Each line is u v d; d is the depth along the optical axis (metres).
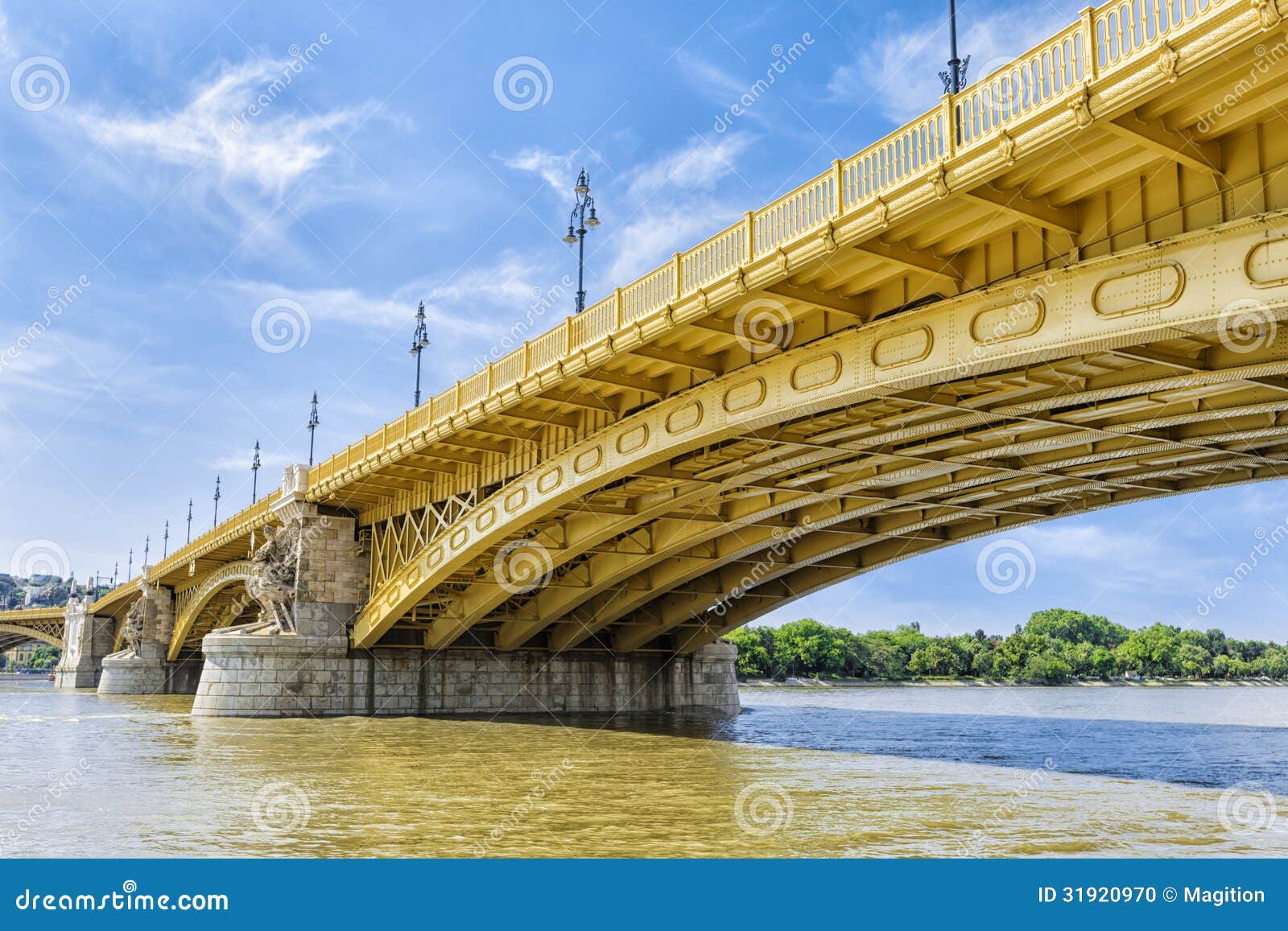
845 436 28.86
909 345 22.70
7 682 156.50
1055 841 17.06
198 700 48.59
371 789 23.53
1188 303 17.44
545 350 32.22
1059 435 28.06
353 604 51.31
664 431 29.95
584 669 54.09
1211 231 16.95
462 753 32.06
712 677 58.50
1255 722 52.94
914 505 36.38
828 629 136.12
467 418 36.28
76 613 118.06
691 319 25.66
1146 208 18.27
